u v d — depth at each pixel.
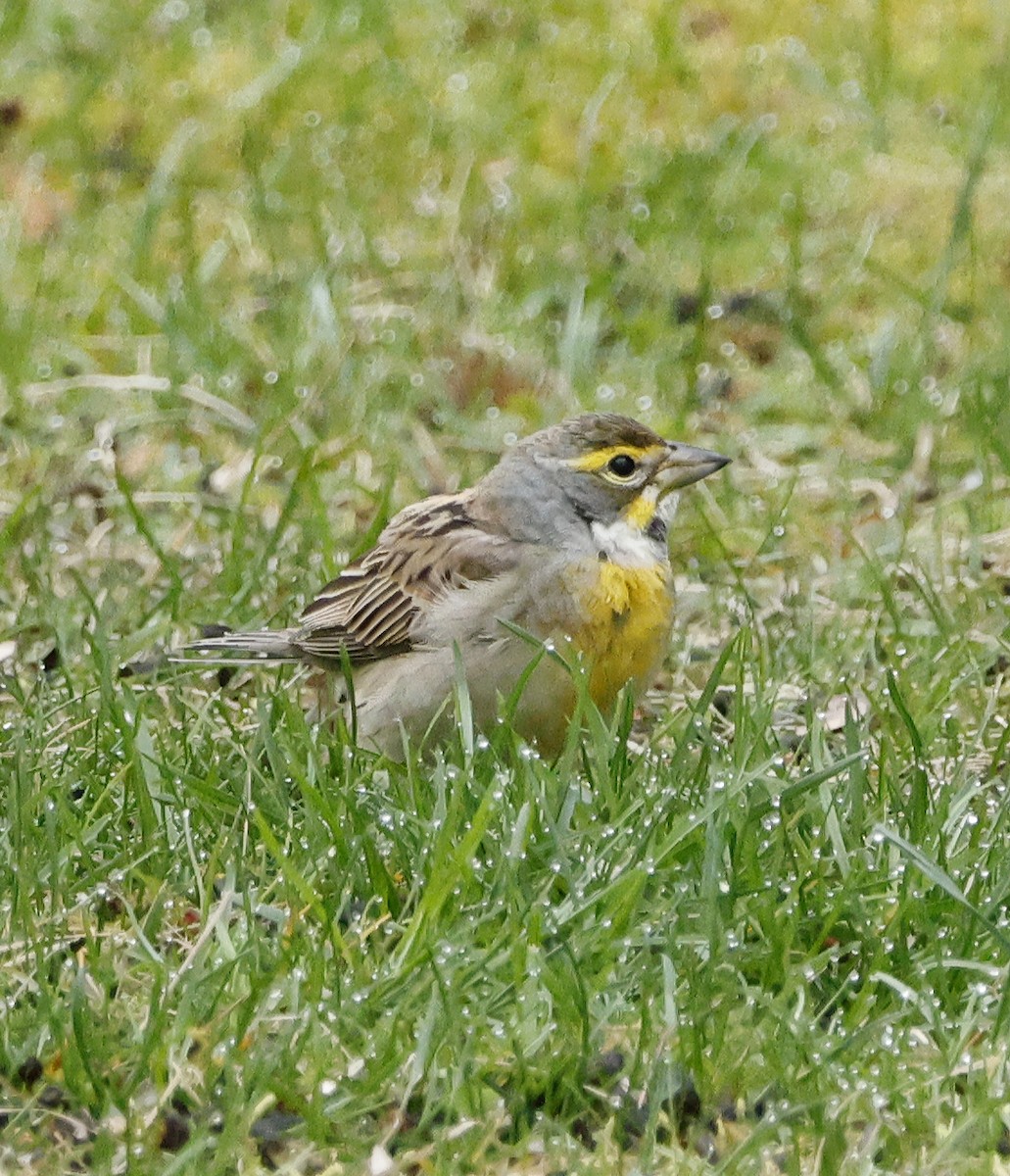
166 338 15.62
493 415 14.91
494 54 19.94
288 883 8.44
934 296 15.38
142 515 13.12
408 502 13.88
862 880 8.61
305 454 12.84
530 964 7.83
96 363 15.51
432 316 15.73
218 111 19.12
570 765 9.09
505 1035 7.75
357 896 8.73
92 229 17.30
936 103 19.12
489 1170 7.20
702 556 13.20
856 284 16.36
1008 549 13.10
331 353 15.08
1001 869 8.64
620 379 15.30
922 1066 7.59
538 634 10.16
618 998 7.83
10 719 10.54
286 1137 7.31
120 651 11.62
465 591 10.18
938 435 14.26
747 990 7.82
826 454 14.46
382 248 16.88
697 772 9.38
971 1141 7.20
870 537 13.33
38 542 13.18
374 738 10.52
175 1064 7.49
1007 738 10.09
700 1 20.94
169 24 20.70
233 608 12.14
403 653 10.44
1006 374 14.24
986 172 17.81
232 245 16.95
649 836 8.55
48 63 20.08
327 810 8.77
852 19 20.53
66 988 8.18
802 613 12.33
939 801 9.22
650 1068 7.53
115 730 10.03
